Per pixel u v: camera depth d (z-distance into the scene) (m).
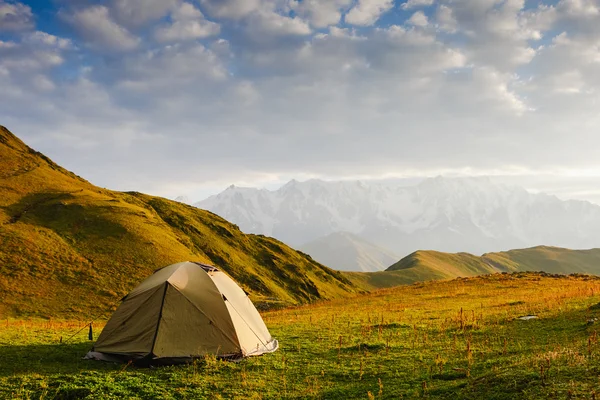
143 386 14.04
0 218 88.94
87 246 86.19
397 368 15.98
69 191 115.38
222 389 14.11
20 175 118.00
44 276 71.44
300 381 15.02
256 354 18.44
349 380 14.97
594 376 11.47
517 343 18.77
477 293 48.31
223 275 20.69
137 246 90.31
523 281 59.03
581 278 62.72
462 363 15.97
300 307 49.12
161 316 17.75
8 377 14.53
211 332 17.98
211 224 161.38
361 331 24.39
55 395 12.95
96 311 63.69
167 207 155.12
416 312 33.78
